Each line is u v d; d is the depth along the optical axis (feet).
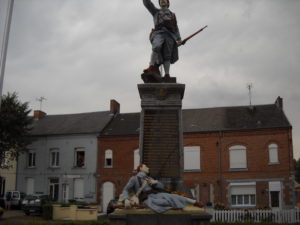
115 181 113.80
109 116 127.24
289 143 103.40
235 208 103.91
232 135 108.17
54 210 78.28
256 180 104.17
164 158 28.48
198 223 23.32
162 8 32.30
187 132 110.93
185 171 109.29
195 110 122.42
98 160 116.67
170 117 29.19
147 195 24.89
